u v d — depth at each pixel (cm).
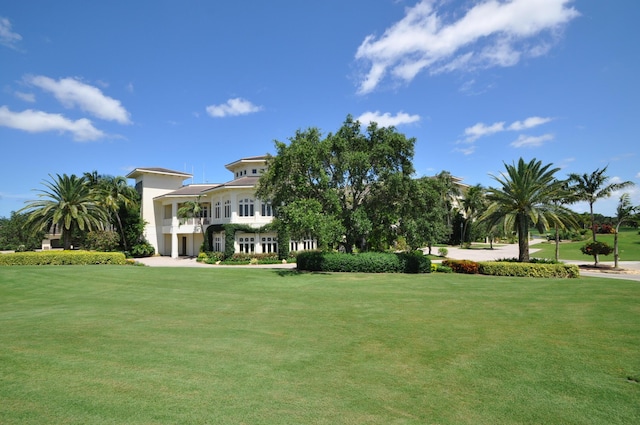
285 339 886
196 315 1149
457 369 697
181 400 545
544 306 1272
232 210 3944
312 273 2275
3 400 535
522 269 2250
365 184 2406
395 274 2258
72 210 3347
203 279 1981
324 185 2200
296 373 670
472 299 1411
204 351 785
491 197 2638
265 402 548
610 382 638
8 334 907
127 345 820
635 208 2816
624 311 1185
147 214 4834
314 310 1222
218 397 559
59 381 609
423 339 890
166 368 679
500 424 499
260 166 4541
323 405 544
